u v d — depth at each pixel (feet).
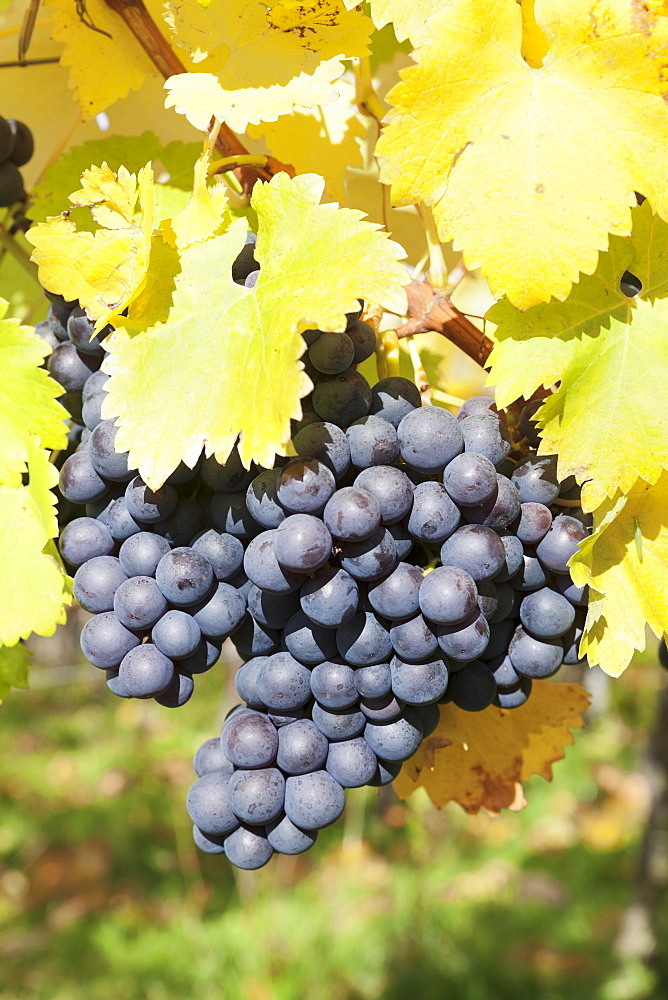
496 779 2.14
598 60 1.81
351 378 1.82
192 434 1.81
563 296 1.81
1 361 1.93
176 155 2.15
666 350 1.85
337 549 1.82
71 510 2.01
